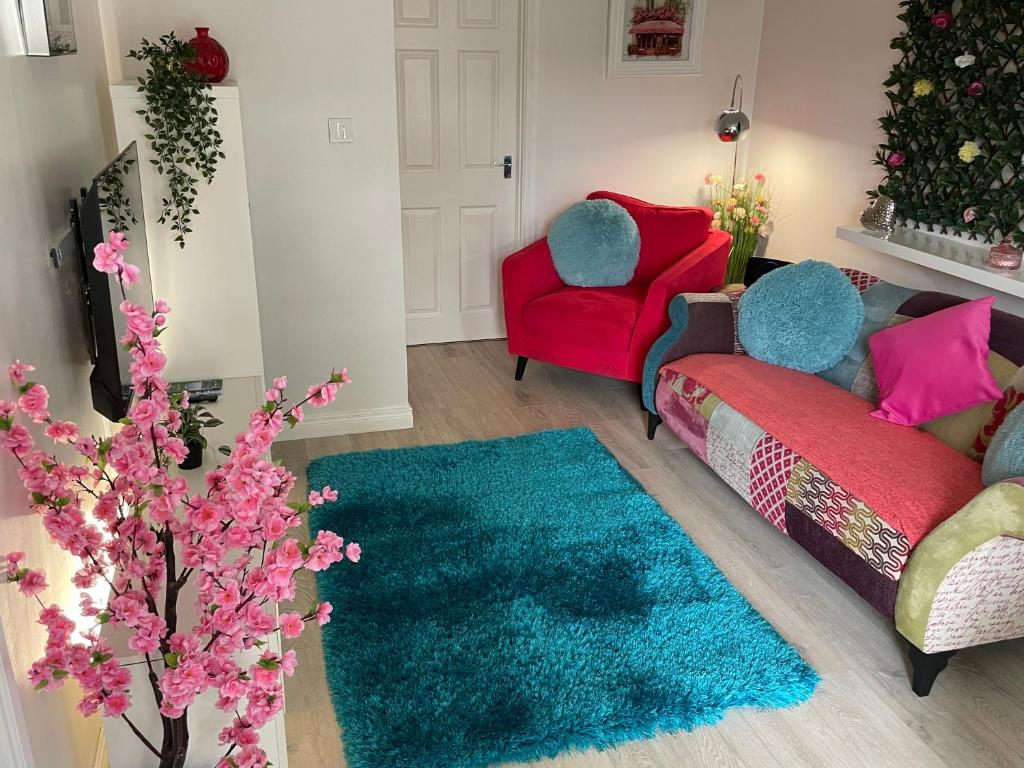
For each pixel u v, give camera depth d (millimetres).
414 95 4465
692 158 4961
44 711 1525
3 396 1419
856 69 4121
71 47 1848
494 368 4582
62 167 2004
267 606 2100
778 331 3338
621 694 2268
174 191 2822
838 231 4039
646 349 3881
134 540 1441
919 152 3723
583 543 2938
